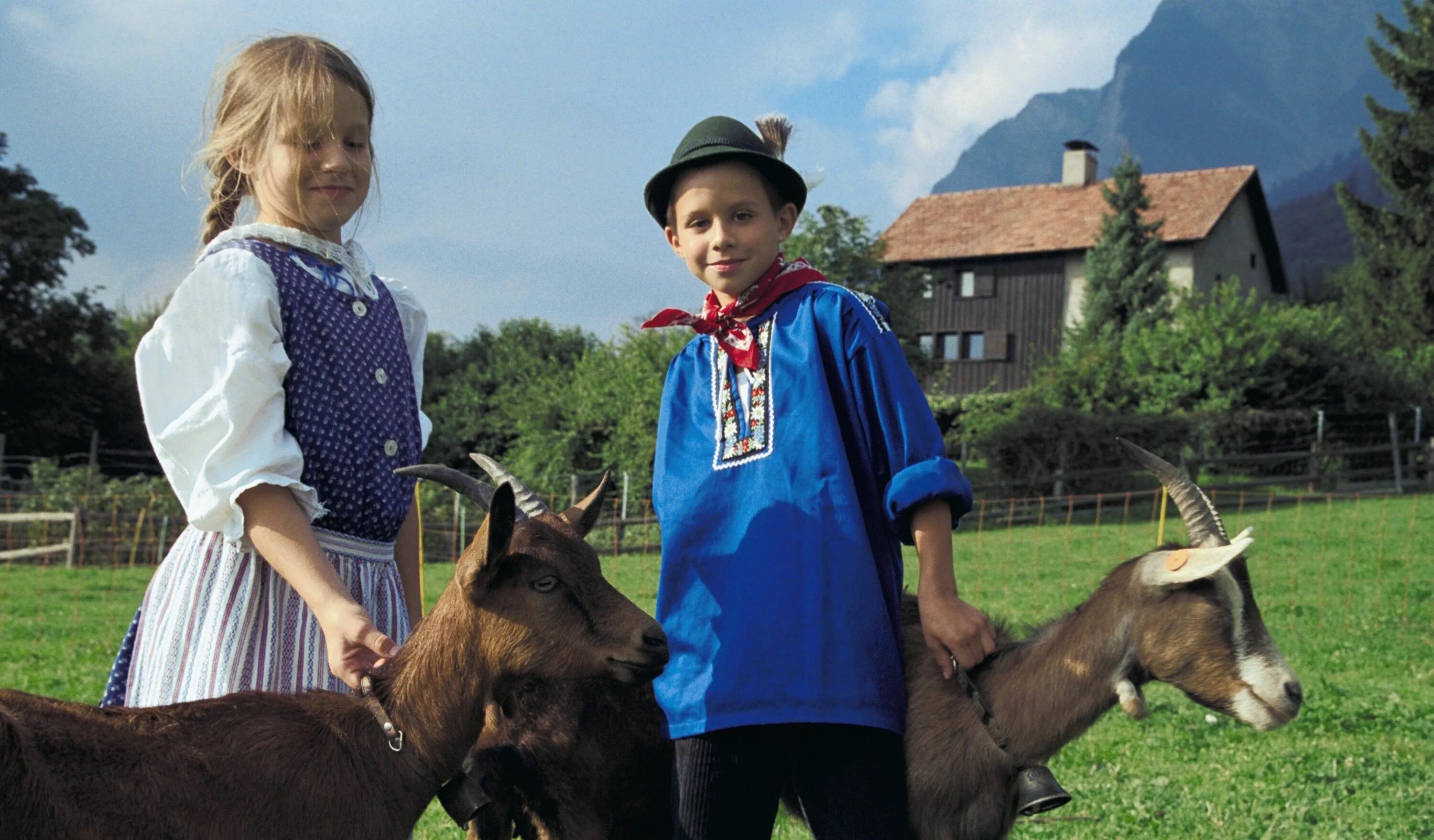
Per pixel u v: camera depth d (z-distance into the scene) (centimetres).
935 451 317
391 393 327
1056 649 338
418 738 305
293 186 311
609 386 2850
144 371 296
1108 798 604
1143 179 4562
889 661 316
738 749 318
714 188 324
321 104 305
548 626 309
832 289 331
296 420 304
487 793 364
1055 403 3081
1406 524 1977
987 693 337
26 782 244
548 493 2341
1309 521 2039
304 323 306
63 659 1069
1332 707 811
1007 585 1446
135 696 308
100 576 1780
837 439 317
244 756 278
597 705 374
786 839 523
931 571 315
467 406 3734
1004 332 4400
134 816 259
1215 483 2484
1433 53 4366
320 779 287
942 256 4472
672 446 344
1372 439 2747
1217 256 4397
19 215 3425
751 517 320
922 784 328
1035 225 4447
